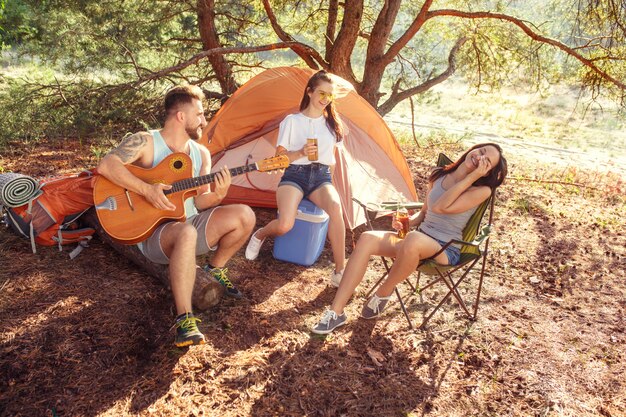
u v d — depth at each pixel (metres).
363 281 4.56
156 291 3.85
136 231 3.45
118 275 4.01
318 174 4.39
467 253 3.75
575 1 8.47
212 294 3.76
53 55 9.04
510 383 3.37
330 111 4.39
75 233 4.28
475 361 3.56
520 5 9.55
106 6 9.19
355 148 5.86
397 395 3.15
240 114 5.64
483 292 4.56
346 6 8.16
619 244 6.04
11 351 3.09
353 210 5.43
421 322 3.97
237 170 3.76
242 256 4.70
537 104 19.84
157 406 2.87
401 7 10.44
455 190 3.55
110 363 3.13
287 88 5.61
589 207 7.48
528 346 3.79
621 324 4.24
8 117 8.05
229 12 10.26
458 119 16.86
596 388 3.40
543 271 5.12
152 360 3.21
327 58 9.17
